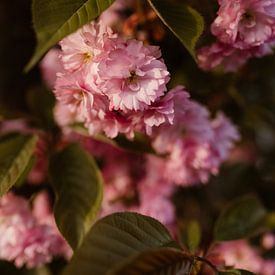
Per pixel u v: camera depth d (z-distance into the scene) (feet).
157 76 1.77
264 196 3.04
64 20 1.69
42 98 2.44
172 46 2.44
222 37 1.91
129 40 1.77
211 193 2.97
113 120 1.89
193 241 2.19
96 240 1.58
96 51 1.77
